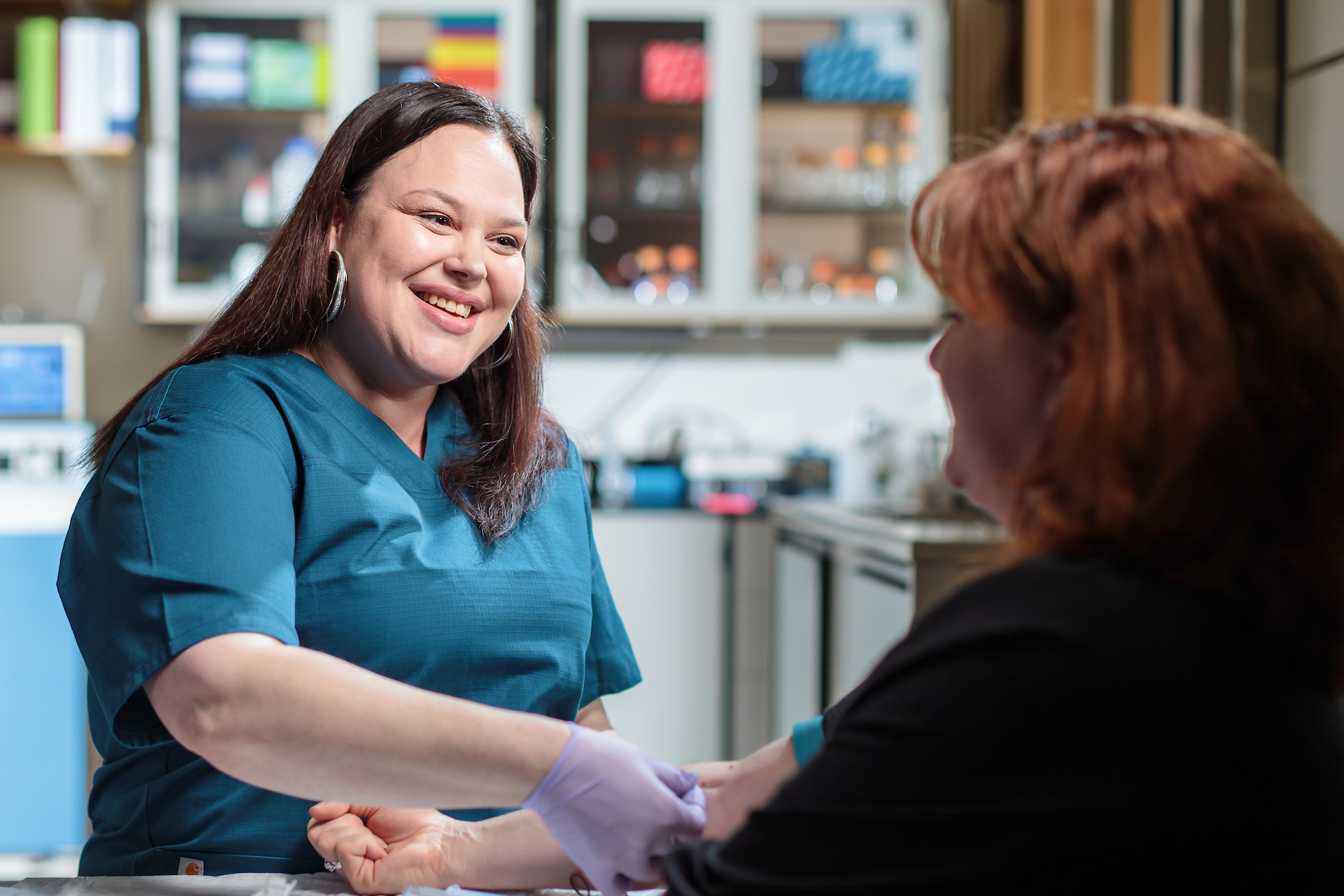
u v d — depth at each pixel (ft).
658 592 9.34
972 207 1.94
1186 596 1.71
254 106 9.80
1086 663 1.64
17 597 8.41
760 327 10.09
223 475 2.78
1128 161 1.82
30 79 9.48
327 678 2.41
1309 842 1.64
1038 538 1.89
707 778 3.12
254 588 2.61
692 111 10.16
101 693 2.63
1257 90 5.44
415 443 3.58
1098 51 6.76
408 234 3.22
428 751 2.39
